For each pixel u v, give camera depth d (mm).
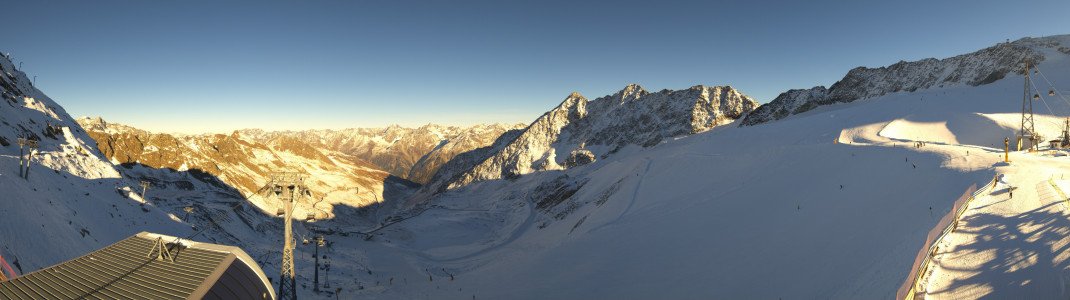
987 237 29562
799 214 57062
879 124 112438
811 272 41156
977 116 108500
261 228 106875
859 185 59219
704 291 45188
